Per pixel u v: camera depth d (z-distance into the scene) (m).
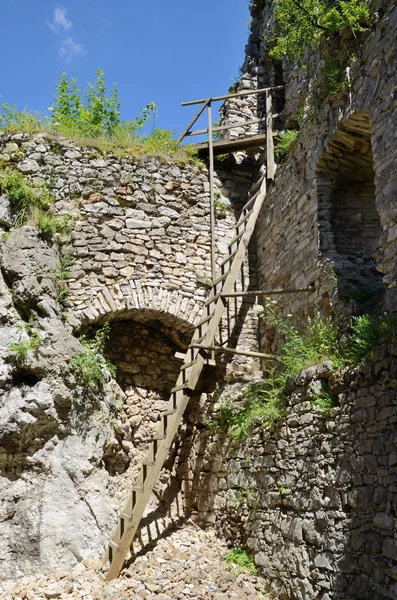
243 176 9.55
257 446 6.08
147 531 6.96
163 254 8.53
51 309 7.53
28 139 8.48
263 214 8.67
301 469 5.19
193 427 7.88
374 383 4.39
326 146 6.47
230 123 9.98
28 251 7.59
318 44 6.84
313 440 5.07
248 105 10.16
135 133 9.31
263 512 5.78
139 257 8.38
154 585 5.74
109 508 7.02
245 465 6.29
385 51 5.29
